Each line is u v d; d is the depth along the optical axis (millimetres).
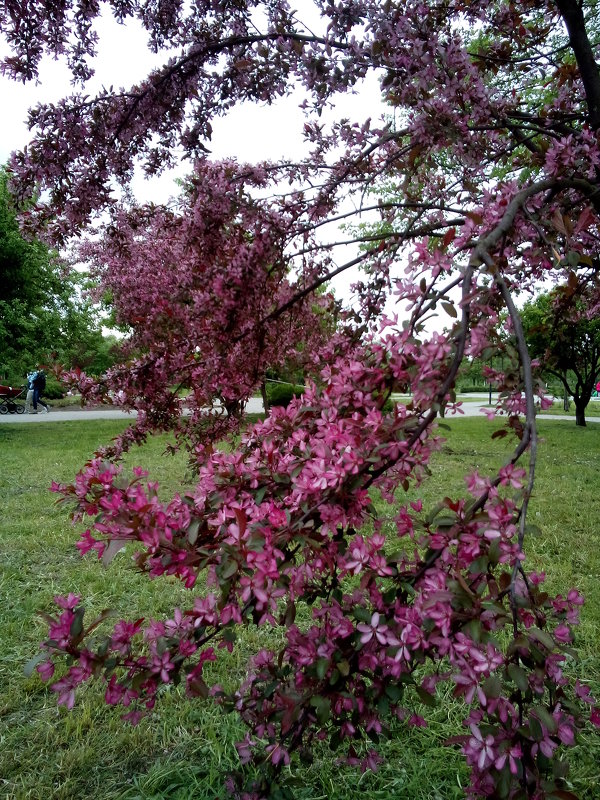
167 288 2113
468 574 905
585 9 4254
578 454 8336
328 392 1164
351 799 1843
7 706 2283
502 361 1066
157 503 1074
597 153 1726
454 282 1080
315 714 1039
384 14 1621
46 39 1921
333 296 2291
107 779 1941
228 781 1250
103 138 1961
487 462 7336
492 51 2518
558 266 1430
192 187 1964
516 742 811
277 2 1794
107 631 2850
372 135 2080
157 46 2129
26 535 4328
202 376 1963
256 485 1102
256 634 2822
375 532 1124
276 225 1954
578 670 2445
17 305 12141
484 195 1563
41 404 19578
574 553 3818
